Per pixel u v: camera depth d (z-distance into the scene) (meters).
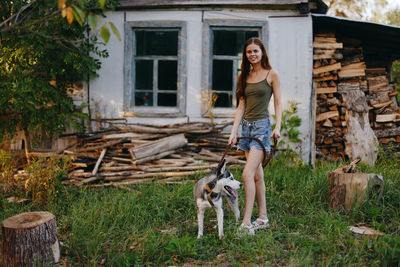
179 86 6.38
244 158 5.65
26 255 2.47
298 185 4.46
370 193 3.63
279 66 6.11
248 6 6.12
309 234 3.15
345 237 2.96
